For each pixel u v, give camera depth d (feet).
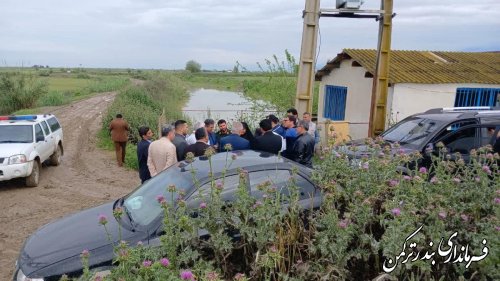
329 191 11.76
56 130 39.96
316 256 9.93
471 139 23.20
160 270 7.98
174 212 11.35
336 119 49.85
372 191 11.37
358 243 10.27
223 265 10.34
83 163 41.27
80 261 11.99
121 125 39.22
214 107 111.24
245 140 21.70
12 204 27.45
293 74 48.32
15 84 104.47
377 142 15.58
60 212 25.98
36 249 13.05
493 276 9.07
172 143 21.75
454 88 41.75
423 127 24.75
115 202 16.15
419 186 10.69
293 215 10.62
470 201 11.30
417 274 9.55
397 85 40.29
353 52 45.24
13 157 29.76
